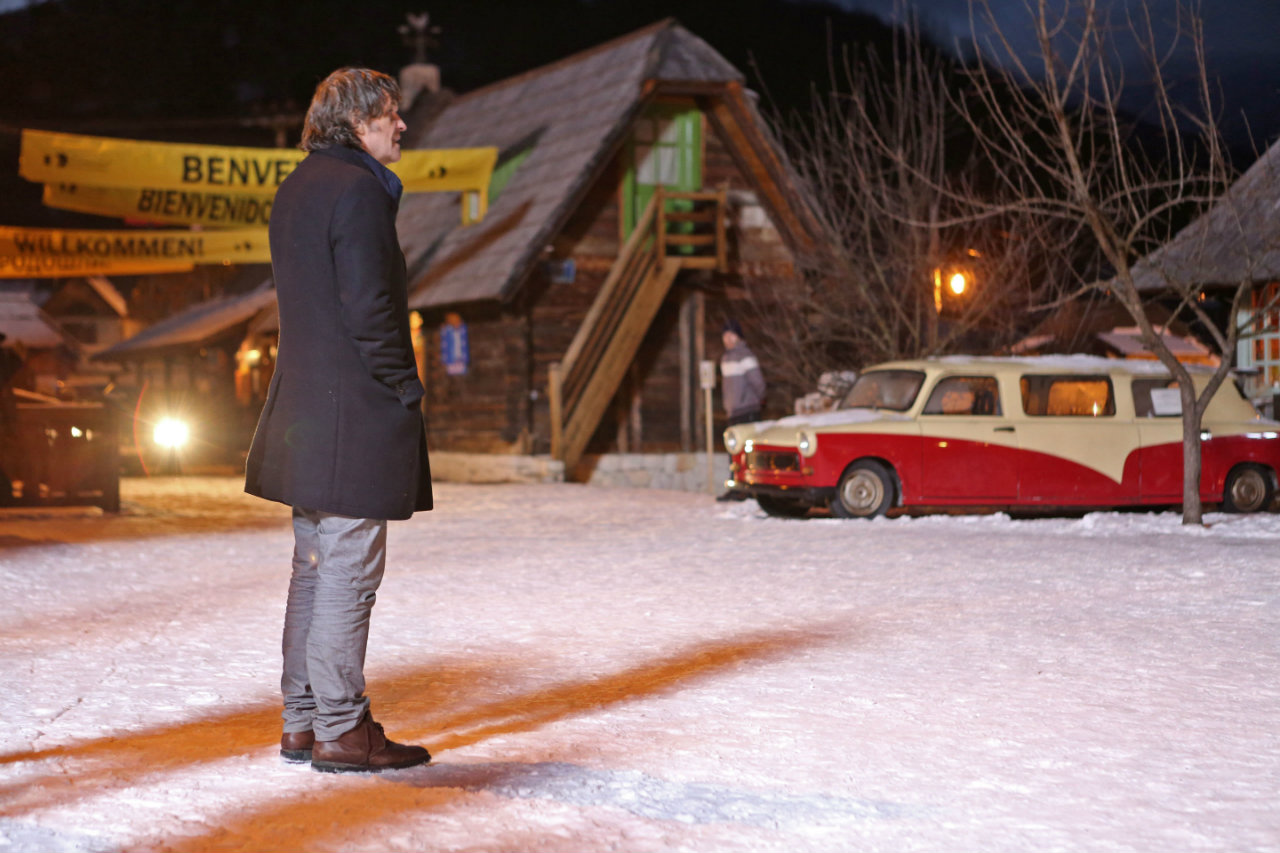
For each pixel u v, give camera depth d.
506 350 21.41
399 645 5.94
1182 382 11.59
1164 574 8.19
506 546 10.35
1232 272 14.55
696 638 6.12
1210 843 3.13
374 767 3.71
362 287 3.63
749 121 22.34
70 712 4.52
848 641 6.01
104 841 3.05
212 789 3.52
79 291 53.16
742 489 12.84
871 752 3.99
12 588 7.83
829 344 22.02
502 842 3.06
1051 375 12.46
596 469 21.61
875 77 18.56
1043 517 13.34
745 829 3.21
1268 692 4.89
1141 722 4.41
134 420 24.08
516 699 4.80
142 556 9.66
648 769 3.77
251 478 3.84
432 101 29.58
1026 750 4.03
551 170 22.05
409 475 3.77
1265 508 12.58
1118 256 11.62
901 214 17.98
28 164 18.27
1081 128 12.57
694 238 22.00
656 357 22.56
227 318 29.45
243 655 5.67
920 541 10.19
